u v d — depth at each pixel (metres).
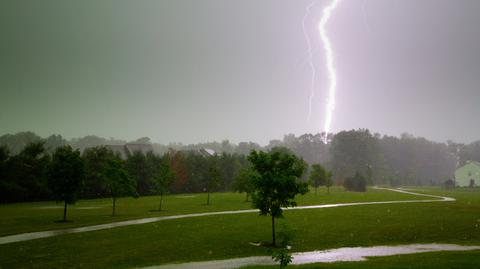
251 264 18.75
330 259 20.08
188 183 90.81
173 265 18.62
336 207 47.53
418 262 18.11
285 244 15.75
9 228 30.11
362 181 94.38
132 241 24.83
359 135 150.12
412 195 74.19
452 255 20.03
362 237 26.69
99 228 30.38
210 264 18.80
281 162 25.03
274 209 24.11
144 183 81.88
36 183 65.38
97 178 72.44
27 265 18.56
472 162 137.62
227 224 32.59
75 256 20.50
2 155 69.25
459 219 34.31
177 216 38.69
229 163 100.88
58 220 35.50
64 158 36.00
